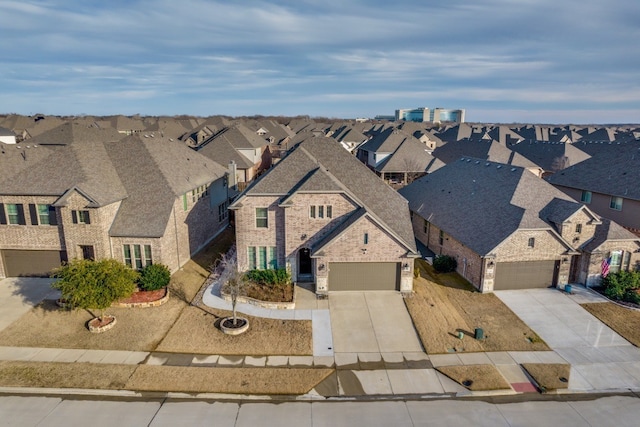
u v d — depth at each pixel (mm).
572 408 17422
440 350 21328
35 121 105500
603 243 27766
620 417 16938
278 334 22656
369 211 27047
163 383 18594
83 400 17578
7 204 28219
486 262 27172
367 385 18766
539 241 27500
